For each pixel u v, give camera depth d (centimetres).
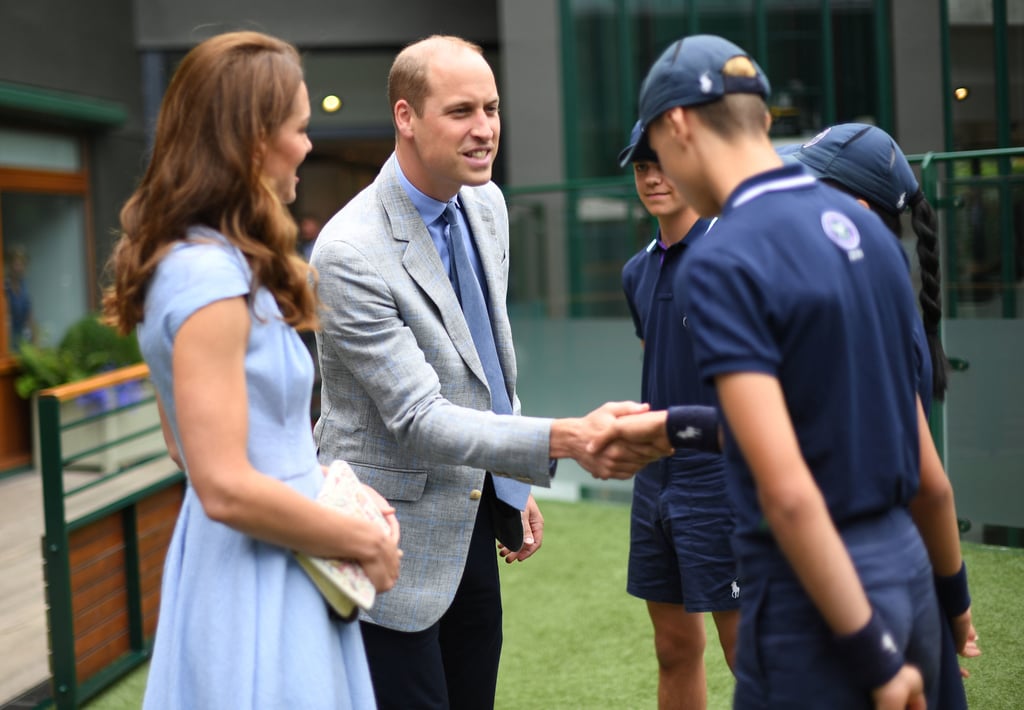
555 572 443
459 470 217
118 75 847
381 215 214
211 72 157
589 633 375
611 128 745
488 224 238
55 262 789
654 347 250
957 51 702
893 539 141
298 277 161
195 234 156
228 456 150
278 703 156
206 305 150
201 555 162
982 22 698
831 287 133
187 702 161
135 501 368
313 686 158
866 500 137
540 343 565
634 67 739
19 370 737
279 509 153
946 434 429
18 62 722
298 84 163
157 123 162
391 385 203
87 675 342
